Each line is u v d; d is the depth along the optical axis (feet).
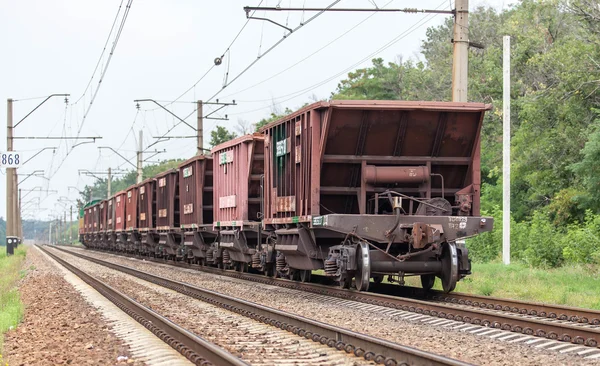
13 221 158.30
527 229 90.53
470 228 50.19
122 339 35.94
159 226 125.70
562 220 95.66
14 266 113.70
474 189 52.37
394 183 52.13
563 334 32.78
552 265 77.10
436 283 60.59
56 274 92.22
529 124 103.81
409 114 50.88
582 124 98.63
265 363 27.94
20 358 31.48
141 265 115.65
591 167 87.10
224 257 87.30
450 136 51.93
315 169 51.60
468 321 38.47
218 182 88.48
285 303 50.11
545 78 111.86
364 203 52.03
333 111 50.21
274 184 64.44
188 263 111.96
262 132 74.74
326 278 69.10
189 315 44.91
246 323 40.52
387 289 60.03
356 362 27.66
